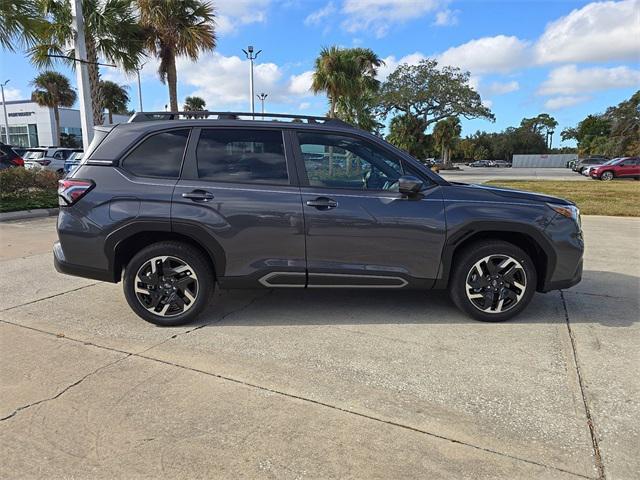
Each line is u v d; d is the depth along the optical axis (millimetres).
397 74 48250
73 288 5309
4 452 2432
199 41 17234
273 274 4043
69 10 14078
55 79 43094
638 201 14164
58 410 2812
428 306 4668
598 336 3930
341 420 2723
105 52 15734
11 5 10773
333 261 4043
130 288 4074
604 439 2553
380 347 3711
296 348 3689
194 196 3936
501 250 4094
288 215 3965
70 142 55531
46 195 12820
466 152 99938
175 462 2363
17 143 57000
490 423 2699
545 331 4043
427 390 3059
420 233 4023
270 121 4148
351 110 30672
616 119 64000
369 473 2285
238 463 2357
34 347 3693
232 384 3123
